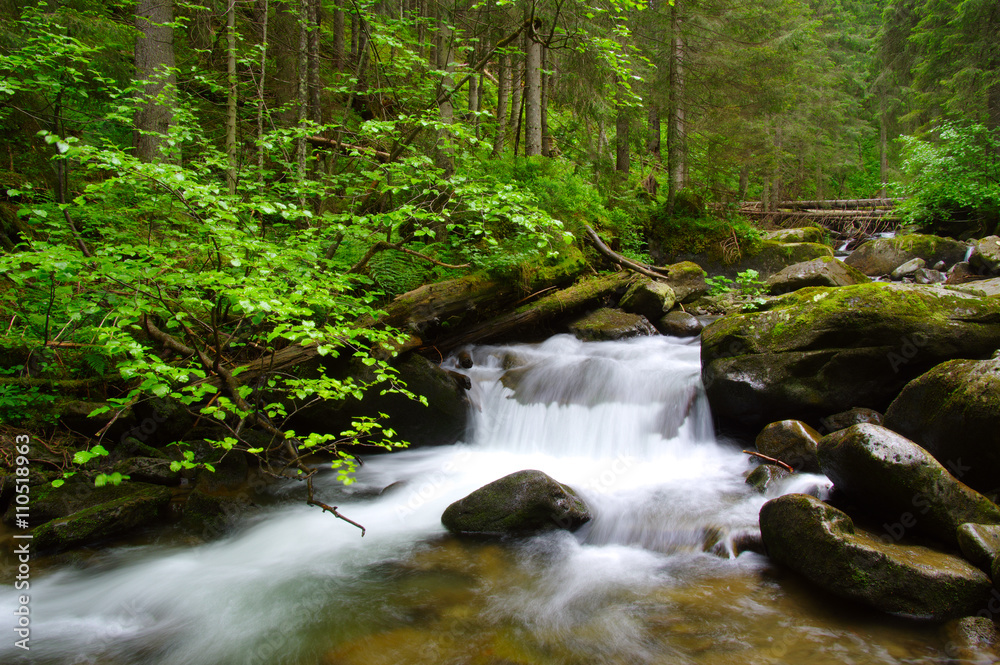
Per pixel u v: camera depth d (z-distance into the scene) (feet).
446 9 27.71
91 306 12.21
